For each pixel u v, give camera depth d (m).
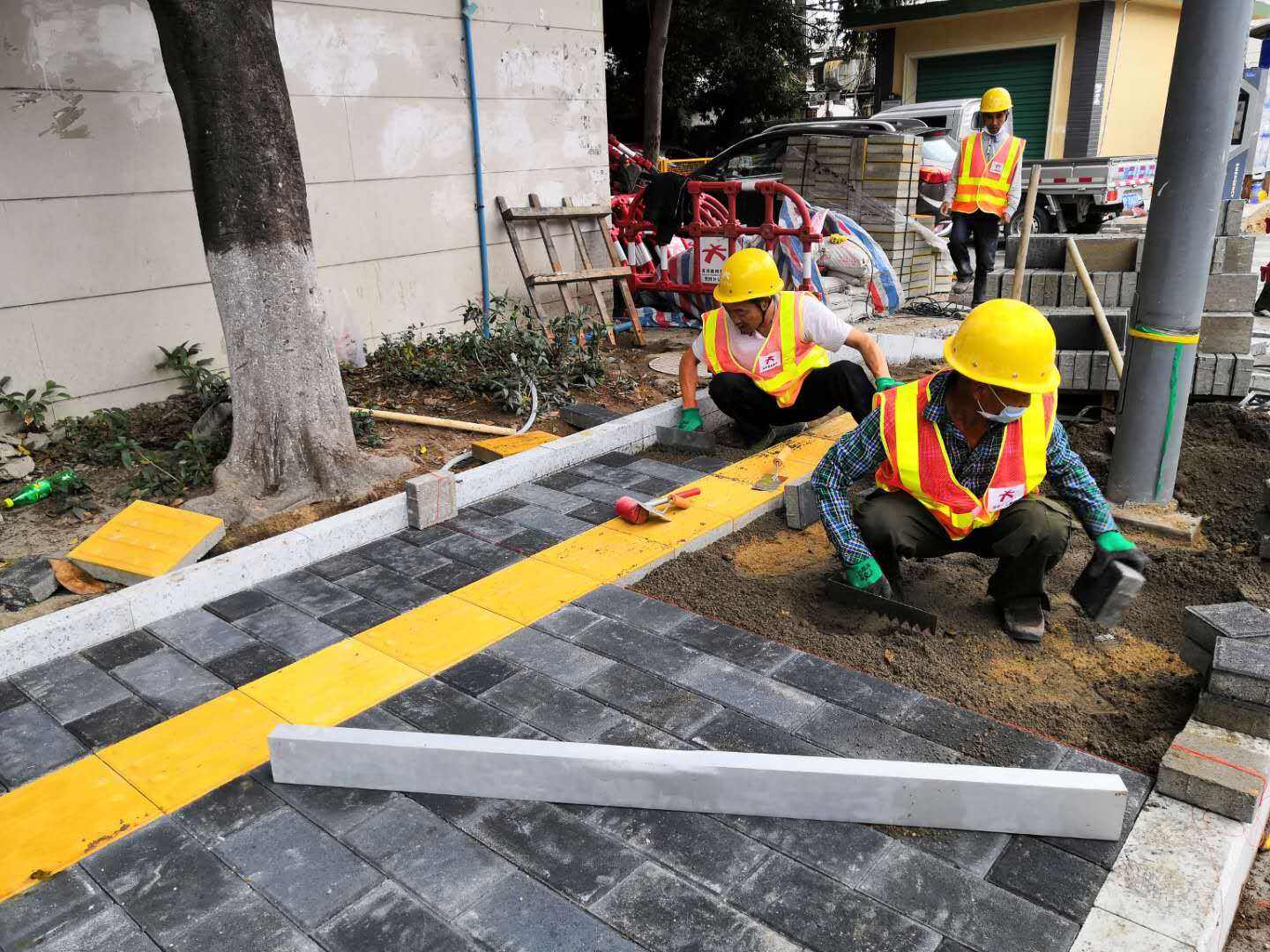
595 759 2.52
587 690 3.09
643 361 7.34
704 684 3.11
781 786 2.49
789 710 2.97
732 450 5.39
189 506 4.38
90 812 2.58
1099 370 5.41
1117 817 2.38
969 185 8.70
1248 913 2.51
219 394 5.57
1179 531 4.20
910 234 9.50
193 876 2.35
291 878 2.34
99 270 5.41
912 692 3.06
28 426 5.14
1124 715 2.95
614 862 2.38
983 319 2.88
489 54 7.20
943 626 3.52
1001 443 3.07
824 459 3.40
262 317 4.50
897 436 3.16
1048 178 12.42
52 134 5.09
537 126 7.71
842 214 9.23
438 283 7.24
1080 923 2.17
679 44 19.55
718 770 2.49
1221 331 5.21
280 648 3.39
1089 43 16.97
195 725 2.95
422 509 4.35
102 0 5.18
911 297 9.77
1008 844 2.43
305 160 6.23
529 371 6.25
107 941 2.17
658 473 5.02
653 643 3.37
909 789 2.44
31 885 2.34
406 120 6.75
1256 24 14.62
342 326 6.58
